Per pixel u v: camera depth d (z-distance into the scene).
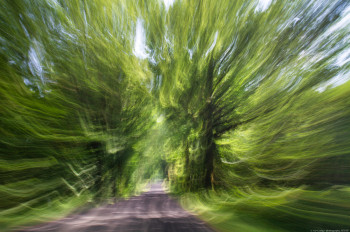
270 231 3.81
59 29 6.14
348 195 4.16
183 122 10.47
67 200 7.03
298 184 5.84
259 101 6.86
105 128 8.89
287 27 5.84
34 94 5.56
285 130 5.78
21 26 5.03
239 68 7.73
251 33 6.95
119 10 7.96
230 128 8.95
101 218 5.59
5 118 4.85
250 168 7.53
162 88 9.54
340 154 4.70
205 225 4.65
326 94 4.99
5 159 5.18
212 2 7.82
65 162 7.03
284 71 5.99
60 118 6.42
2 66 4.76
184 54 8.74
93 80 7.64
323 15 5.12
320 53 5.18
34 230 4.07
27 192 5.55
